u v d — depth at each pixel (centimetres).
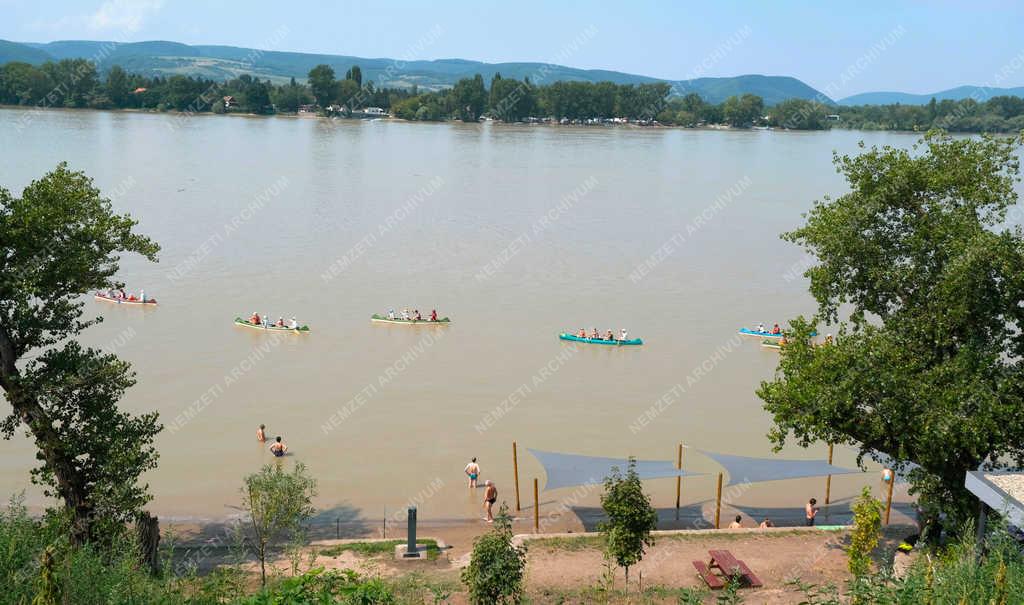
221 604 2150
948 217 3206
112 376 3206
